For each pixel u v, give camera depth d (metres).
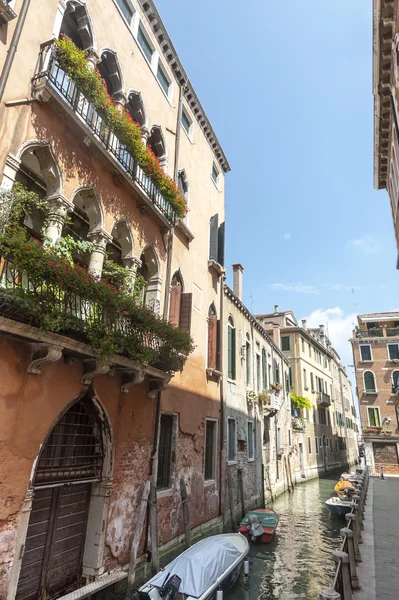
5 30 5.66
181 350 8.51
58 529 6.18
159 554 8.25
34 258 4.77
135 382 7.42
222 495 12.30
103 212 7.38
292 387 32.34
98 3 8.06
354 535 7.28
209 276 13.37
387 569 6.65
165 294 9.67
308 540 12.98
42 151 6.18
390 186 16.86
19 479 5.13
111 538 6.84
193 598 6.09
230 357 15.12
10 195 5.01
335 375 45.91
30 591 5.58
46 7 6.50
